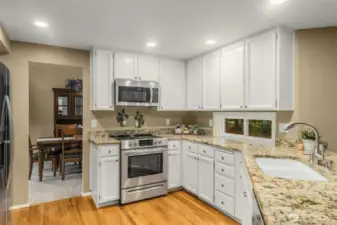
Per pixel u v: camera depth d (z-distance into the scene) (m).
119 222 2.56
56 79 6.45
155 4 1.94
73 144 4.33
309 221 0.79
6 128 2.11
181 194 3.43
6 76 2.16
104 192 2.96
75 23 2.36
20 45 2.96
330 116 2.36
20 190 2.96
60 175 4.44
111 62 3.32
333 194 1.05
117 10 2.05
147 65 3.61
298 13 2.10
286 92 2.49
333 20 2.24
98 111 3.51
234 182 2.56
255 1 1.88
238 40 2.90
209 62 3.45
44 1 1.87
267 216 0.82
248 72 2.77
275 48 2.45
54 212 2.82
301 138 2.46
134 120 3.83
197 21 2.30
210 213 2.79
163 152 3.38
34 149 4.58
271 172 1.95
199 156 3.17
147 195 3.23
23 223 2.54
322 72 2.41
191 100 3.86
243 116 3.19
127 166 3.08
